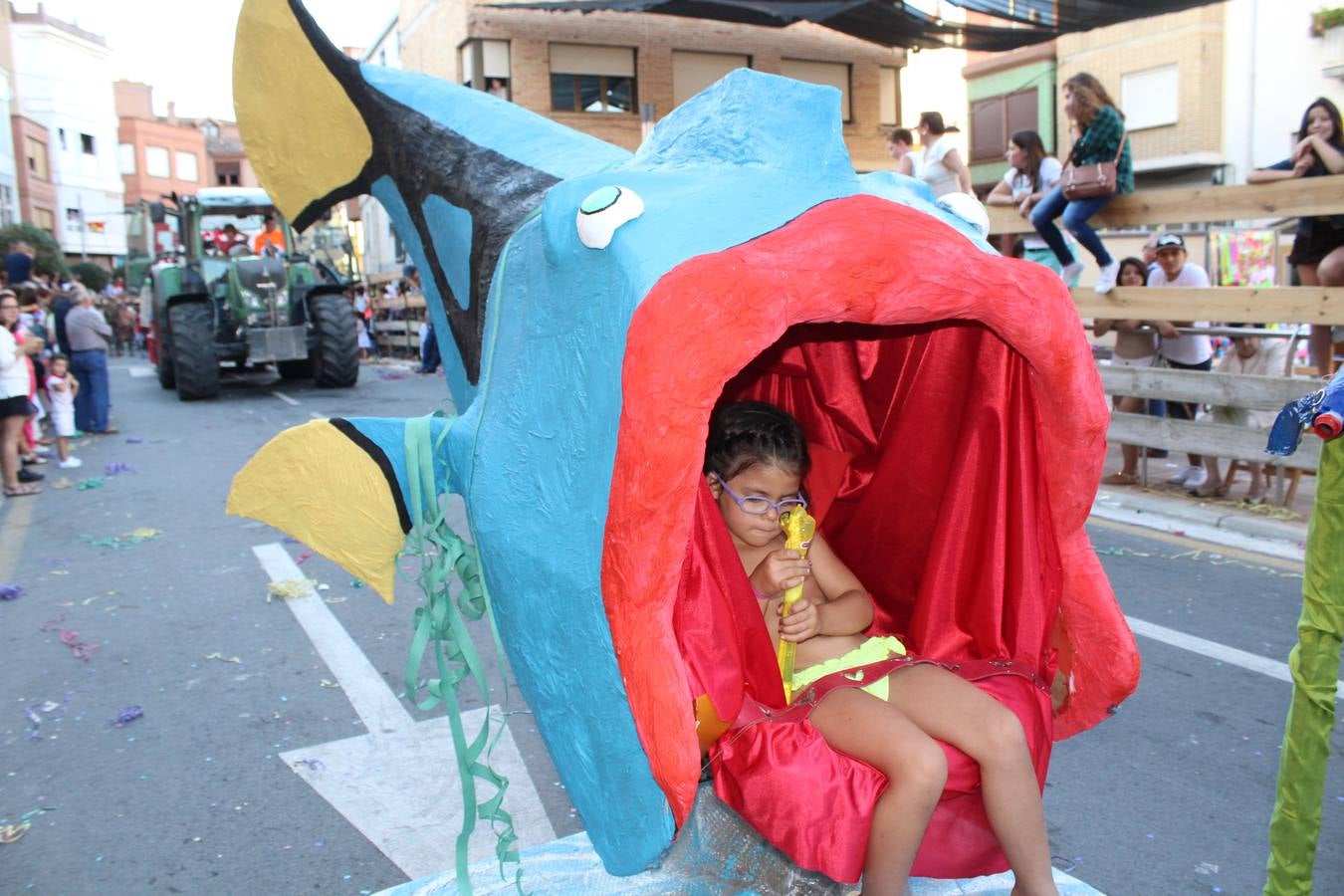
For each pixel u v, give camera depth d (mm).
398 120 2887
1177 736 3811
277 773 3674
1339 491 2133
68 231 49938
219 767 3738
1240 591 5402
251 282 14430
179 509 8008
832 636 2320
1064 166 7582
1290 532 6250
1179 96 21297
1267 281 12430
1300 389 6461
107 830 3324
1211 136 21000
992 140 26453
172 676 4629
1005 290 1689
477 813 2221
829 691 2070
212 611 5527
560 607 1699
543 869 2820
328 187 3129
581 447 1650
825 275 1562
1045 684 2150
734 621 2021
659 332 1490
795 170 1794
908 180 2021
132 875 3070
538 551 1733
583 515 1632
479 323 2502
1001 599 2178
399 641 4988
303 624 5266
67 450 9859
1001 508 2168
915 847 1870
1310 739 2262
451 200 2695
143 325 20859
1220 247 12461
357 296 23703
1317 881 2863
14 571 6414
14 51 47625
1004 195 8898
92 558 6684
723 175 1799
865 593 2387
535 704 1839
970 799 2051
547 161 2594
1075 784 3484
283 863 3105
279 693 4391
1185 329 7414
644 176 1800
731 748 1941
